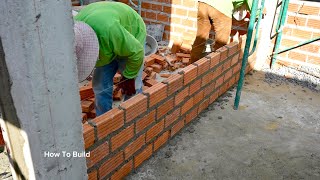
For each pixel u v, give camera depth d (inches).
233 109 128.2
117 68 101.3
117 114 78.0
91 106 119.6
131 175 90.9
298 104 134.3
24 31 41.6
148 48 181.3
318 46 152.9
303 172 94.3
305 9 150.0
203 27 150.6
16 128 52.9
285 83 153.4
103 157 78.4
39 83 46.1
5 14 41.8
